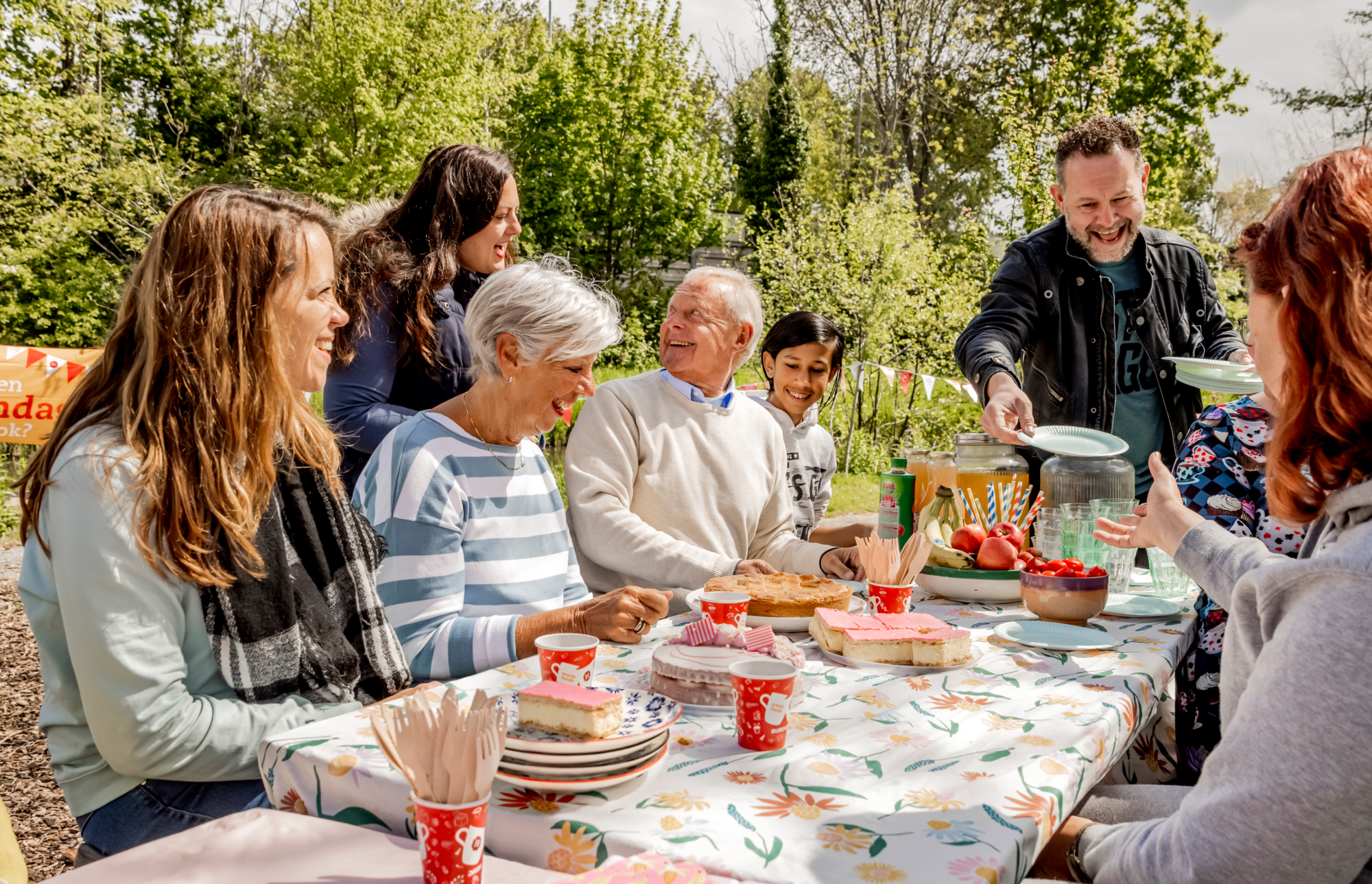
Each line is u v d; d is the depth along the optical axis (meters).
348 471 2.57
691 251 19.28
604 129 17.86
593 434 2.46
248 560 1.39
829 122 23.20
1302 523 1.04
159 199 14.29
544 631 1.69
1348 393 0.94
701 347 2.51
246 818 1.04
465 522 1.82
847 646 1.62
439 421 1.86
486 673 1.51
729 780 1.09
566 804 1.01
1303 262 0.97
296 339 1.49
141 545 1.26
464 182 2.76
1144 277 3.04
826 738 1.24
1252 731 0.90
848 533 2.89
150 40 17.45
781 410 3.24
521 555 1.91
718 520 2.53
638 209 18.11
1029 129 11.91
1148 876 0.98
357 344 2.56
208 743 1.30
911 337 11.79
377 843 0.99
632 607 1.70
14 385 6.66
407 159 14.73
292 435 1.53
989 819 0.98
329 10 15.01
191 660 1.37
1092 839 1.15
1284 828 0.85
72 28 14.52
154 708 1.26
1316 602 0.89
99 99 14.04
